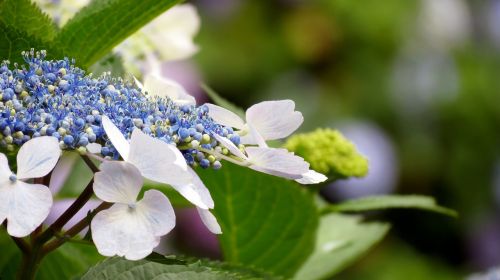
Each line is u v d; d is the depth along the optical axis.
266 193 1.22
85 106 0.94
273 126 0.99
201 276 1.00
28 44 1.07
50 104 0.95
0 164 0.92
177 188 0.92
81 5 1.26
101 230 0.91
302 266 1.30
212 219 0.94
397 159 2.94
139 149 0.91
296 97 2.94
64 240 0.98
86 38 1.12
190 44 1.34
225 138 0.95
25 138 0.93
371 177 2.72
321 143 1.25
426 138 2.99
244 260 1.25
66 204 1.47
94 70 1.20
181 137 0.94
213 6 2.97
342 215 1.35
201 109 0.98
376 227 1.33
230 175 1.21
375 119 2.96
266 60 2.97
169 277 1.01
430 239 2.97
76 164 1.29
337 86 2.98
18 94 0.96
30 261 0.99
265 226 1.23
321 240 1.32
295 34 2.99
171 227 0.91
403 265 2.89
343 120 2.92
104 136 0.93
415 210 2.96
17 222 0.91
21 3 1.10
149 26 1.32
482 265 2.98
